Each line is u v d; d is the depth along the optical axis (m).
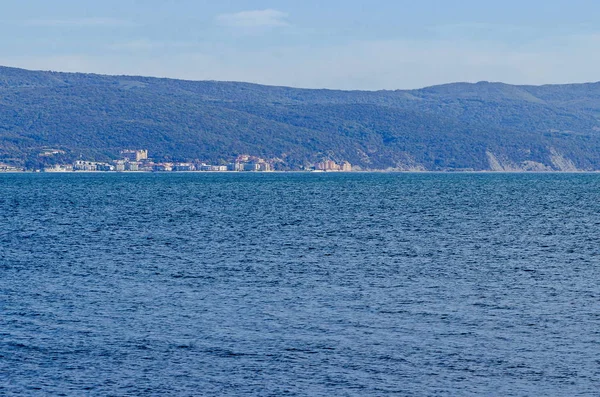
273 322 46.09
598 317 47.53
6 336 43.09
